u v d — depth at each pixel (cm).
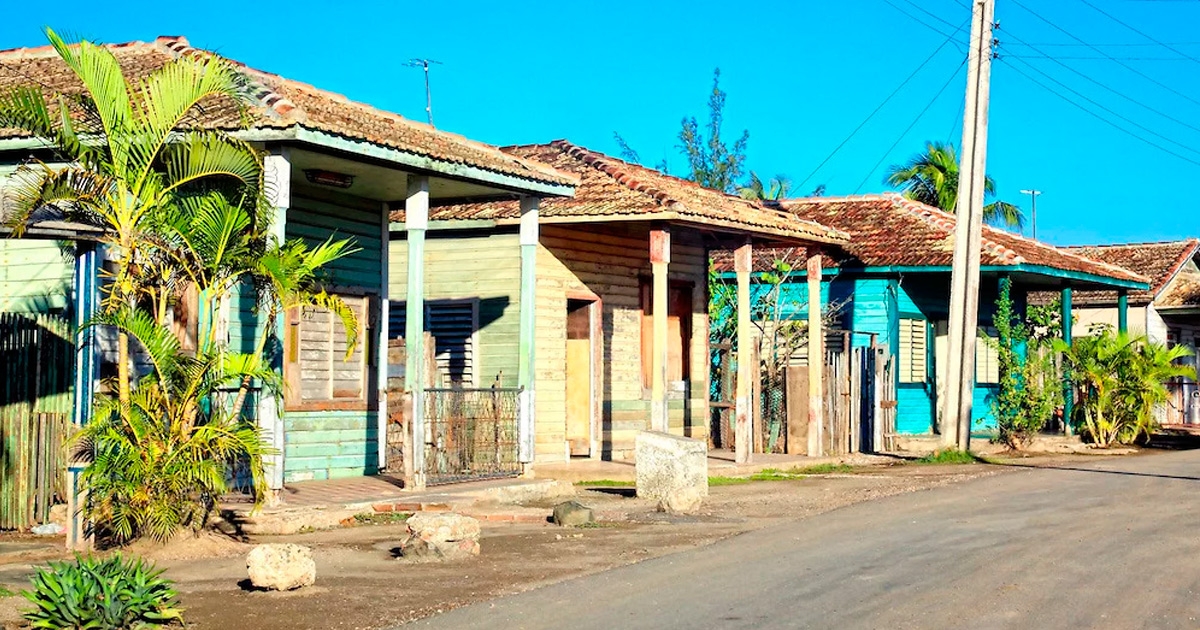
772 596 980
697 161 5262
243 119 1277
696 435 2334
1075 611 923
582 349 2125
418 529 1177
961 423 2359
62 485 1320
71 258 1449
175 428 1166
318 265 1251
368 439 1764
